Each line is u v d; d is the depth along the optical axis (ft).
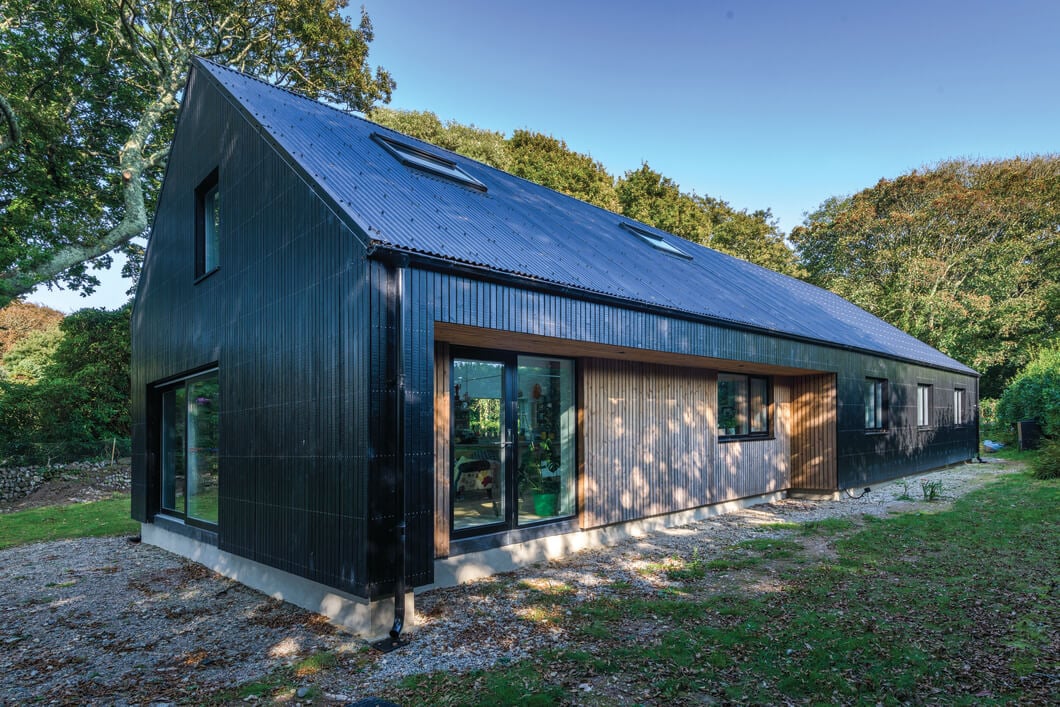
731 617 14.75
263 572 18.39
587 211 36.35
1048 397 55.16
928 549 21.31
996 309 86.38
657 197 105.40
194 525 23.66
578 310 18.35
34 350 71.26
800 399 36.32
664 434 27.30
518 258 17.69
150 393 28.12
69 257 49.70
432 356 14.40
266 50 61.72
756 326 26.32
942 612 14.74
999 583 17.01
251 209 19.53
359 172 18.81
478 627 14.35
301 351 16.16
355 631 14.23
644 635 13.64
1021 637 13.10
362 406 13.46
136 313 30.40
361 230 13.67
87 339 56.29
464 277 15.19
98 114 56.95
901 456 42.47
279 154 17.84
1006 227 91.66
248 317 19.29
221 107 22.26
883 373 40.45
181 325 24.82
